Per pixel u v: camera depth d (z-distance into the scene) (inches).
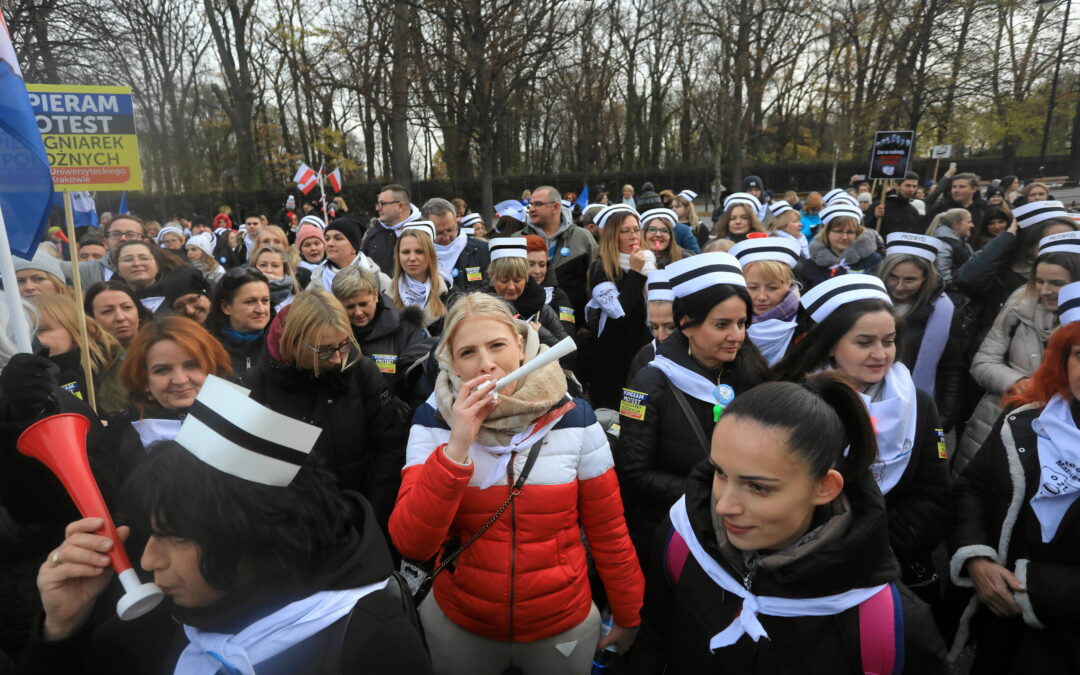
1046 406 82.0
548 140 1717.5
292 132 1587.1
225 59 1144.8
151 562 43.8
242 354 139.9
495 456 78.0
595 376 189.3
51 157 138.1
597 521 84.4
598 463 82.8
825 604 53.4
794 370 97.5
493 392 71.5
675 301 99.1
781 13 1272.1
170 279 151.1
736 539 55.2
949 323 141.9
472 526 78.7
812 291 98.6
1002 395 130.3
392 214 260.2
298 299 108.3
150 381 98.8
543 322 174.7
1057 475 77.4
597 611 86.4
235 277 137.6
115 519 74.7
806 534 56.0
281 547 42.4
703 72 1478.8
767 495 52.8
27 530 70.2
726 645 56.9
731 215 262.4
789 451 51.7
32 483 65.8
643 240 214.4
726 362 101.8
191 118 1389.0
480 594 78.7
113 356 130.0
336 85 935.0
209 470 41.0
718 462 54.9
